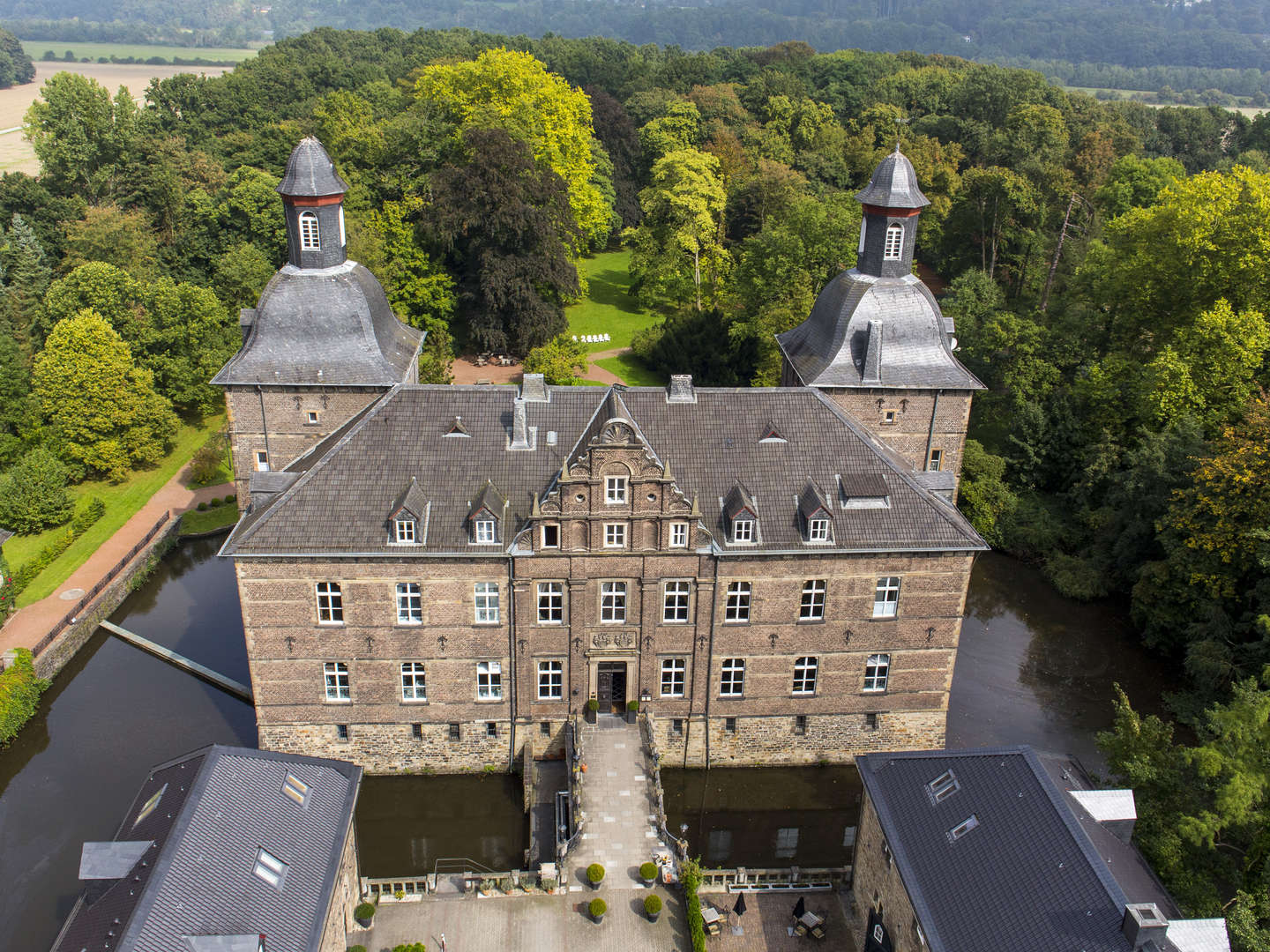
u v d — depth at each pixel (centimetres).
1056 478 8338
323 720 5125
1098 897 3145
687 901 4278
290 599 4834
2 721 5603
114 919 3155
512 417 5091
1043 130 12706
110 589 6975
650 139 15825
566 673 5059
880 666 5241
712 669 5109
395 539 4756
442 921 4212
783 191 12500
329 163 5684
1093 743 5800
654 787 4797
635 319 12700
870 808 4166
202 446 9138
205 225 11431
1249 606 5972
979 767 3891
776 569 4928
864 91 17688
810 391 5262
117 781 5394
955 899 3475
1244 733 3888
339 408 5819
